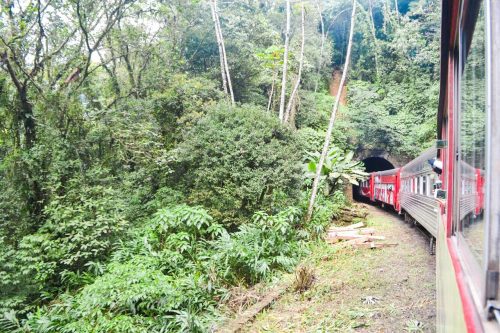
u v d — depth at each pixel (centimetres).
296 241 877
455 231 222
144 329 488
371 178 2233
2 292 630
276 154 931
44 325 523
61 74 1020
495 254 101
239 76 1753
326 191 1365
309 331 458
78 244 739
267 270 681
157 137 1068
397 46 2611
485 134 116
